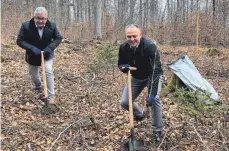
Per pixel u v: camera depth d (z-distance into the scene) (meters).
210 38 19.33
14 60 11.68
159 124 5.22
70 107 6.73
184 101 5.44
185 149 5.00
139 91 5.45
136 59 5.02
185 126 5.66
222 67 11.10
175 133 5.46
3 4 20.08
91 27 23.66
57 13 29.23
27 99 6.95
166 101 6.94
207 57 13.59
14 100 6.84
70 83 8.60
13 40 16.12
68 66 11.27
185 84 7.09
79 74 9.66
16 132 5.46
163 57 13.85
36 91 7.43
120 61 5.18
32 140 5.26
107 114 6.36
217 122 5.66
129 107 5.02
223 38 19.12
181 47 17.98
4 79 8.59
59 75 9.41
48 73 6.53
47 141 5.23
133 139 4.98
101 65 8.82
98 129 5.66
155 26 21.66
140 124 5.79
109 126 5.78
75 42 16.94
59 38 6.58
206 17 20.39
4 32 16.36
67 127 5.46
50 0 34.44
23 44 6.45
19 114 6.22
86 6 39.69
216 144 5.12
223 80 9.57
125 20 21.20
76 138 5.34
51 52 6.54
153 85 4.94
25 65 10.92
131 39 4.84
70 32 21.69
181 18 22.47
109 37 21.03
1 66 10.45
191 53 15.07
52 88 6.59
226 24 20.73
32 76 7.16
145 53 4.92
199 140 5.23
